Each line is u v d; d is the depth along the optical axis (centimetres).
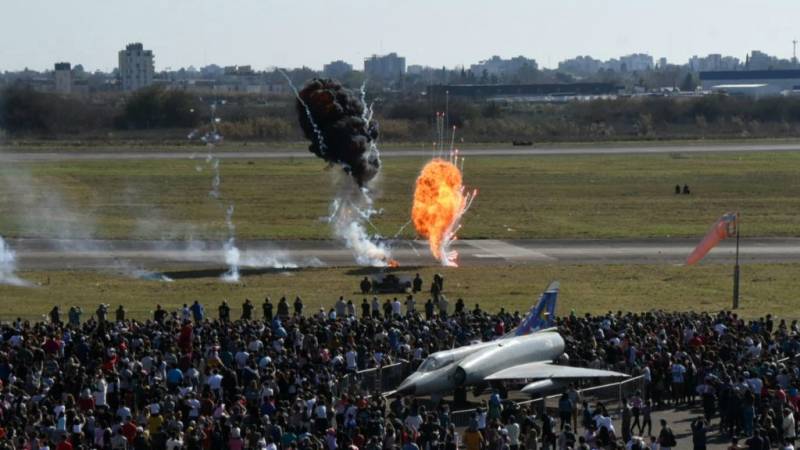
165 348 16412
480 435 13138
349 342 16738
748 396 14150
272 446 11856
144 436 12175
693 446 13612
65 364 15312
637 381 15825
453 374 15850
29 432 12006
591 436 12838
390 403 15688
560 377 15912
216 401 13962
